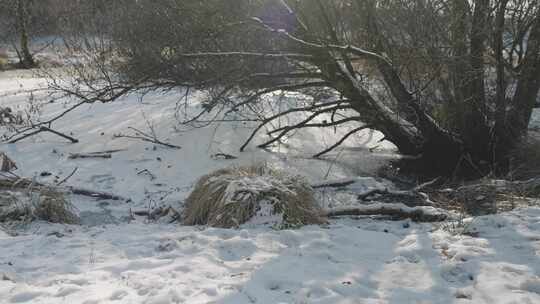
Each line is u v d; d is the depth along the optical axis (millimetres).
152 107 13352
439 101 10461
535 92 10359
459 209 7102
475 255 4816
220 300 3863
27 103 13945
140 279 4262
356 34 9906
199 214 6738
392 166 10609
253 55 8930
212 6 9117
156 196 8602
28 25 23500
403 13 9227
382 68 9617
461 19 9211
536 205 6859
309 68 10109
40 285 4191
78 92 11008
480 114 10266
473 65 9586
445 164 10656
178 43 9305
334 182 8586
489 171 10391
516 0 9492
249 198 6422
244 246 5203
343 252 5098
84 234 6023
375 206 6766
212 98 10422
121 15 9898
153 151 10711
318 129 12258
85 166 9930
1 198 7168
